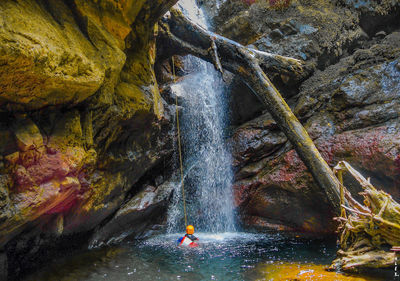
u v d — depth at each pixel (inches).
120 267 154.1
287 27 300.2
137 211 231.0
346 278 125.1
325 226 238.8
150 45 195.3
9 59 81.0
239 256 175.0
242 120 310.0
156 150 237.5
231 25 343.9
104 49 130.4
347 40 294.5
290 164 248.4
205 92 314.7
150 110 185.9
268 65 269.3
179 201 275.3
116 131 174.6
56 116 119.7
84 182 154.4
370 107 224.8
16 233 117.6
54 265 154.1
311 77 285.0
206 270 148.2
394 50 241.4
